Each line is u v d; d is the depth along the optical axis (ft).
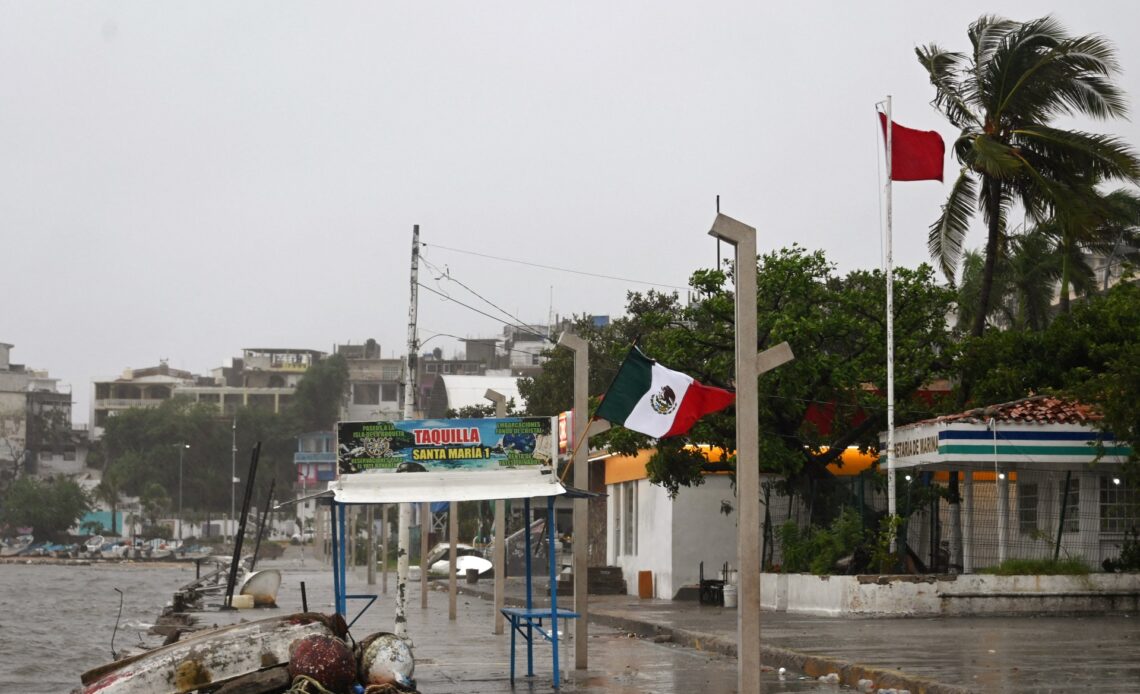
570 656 68.13
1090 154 117.91
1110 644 63.93
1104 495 95.25
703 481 122.11
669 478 113.60
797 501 117.19
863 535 99.66
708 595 116.88
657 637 82.53
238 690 41.22
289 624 42.83
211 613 134.72
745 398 40.22
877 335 107.76
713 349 109.91
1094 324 107.24
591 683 54.13
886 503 112.27
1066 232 118.62
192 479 519.60
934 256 122.62
